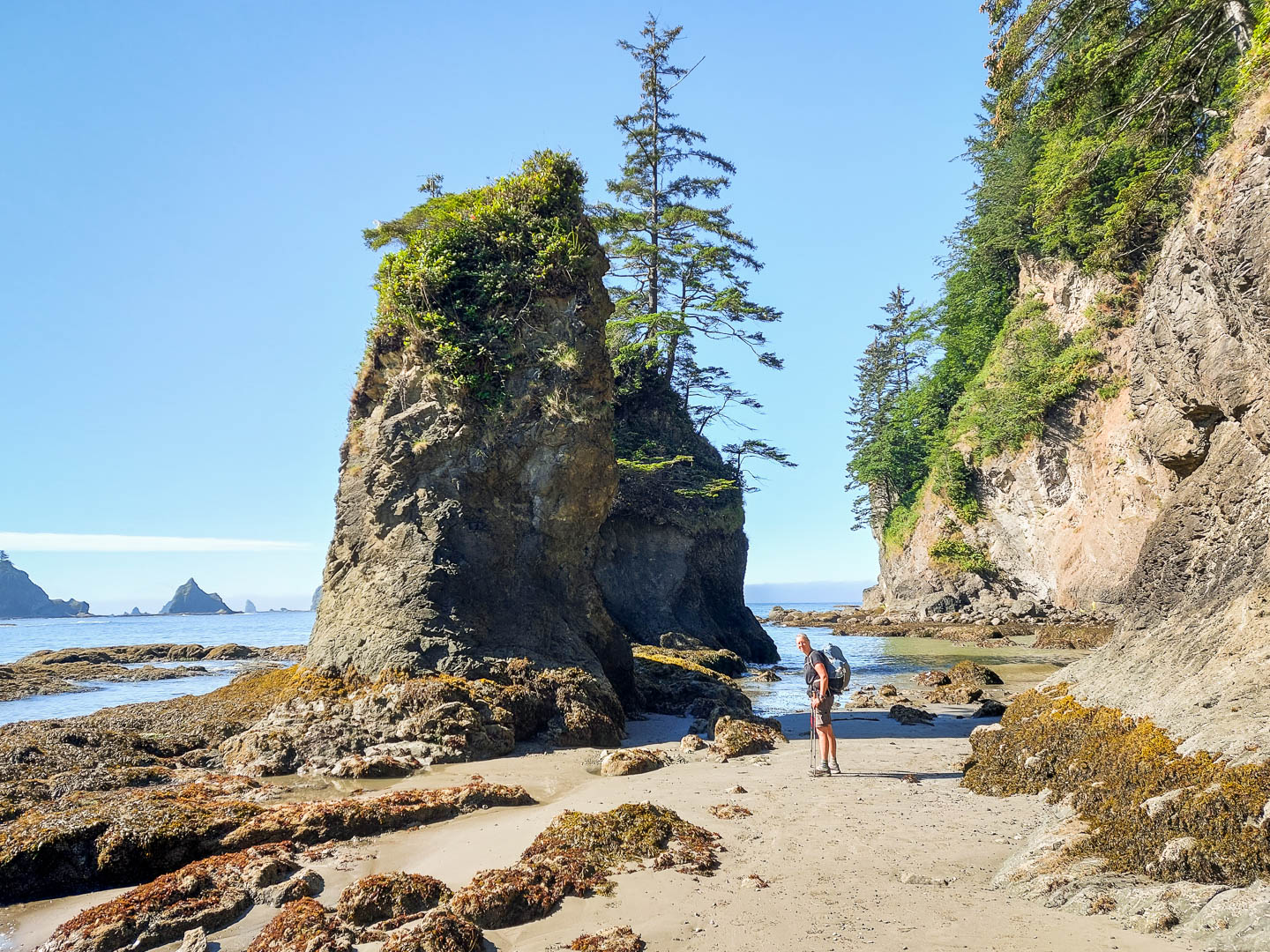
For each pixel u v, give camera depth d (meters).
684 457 33.19
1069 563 46.91
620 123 40.97
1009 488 52.03
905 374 82.25
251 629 89.62
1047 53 21.66
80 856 6.96
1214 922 4.31
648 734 13.90
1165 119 22.19
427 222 16.48
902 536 63.25
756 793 8.75
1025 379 49.69
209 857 6.84
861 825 7.30
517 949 4.94
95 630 87.44
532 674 13.24
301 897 5.98
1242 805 5.05
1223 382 10.32
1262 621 7.64
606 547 31.25
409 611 13.55
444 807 8.28
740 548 37.78
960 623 47.62
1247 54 11.95
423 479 14.78
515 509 15.26
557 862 6.18
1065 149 42.12
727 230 40.12
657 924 5.14
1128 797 6.27
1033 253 53.56
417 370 15.42
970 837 6.86
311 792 9.37
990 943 4.56
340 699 12.59
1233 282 9.52
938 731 13.53
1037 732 9.37
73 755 10.33
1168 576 10.82
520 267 15.76
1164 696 8.02
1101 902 4.91
